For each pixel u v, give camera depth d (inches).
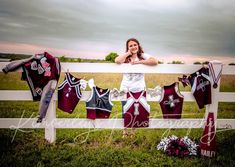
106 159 191.6
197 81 213.8
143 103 213.8
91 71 215.6
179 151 203.9
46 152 199.8
